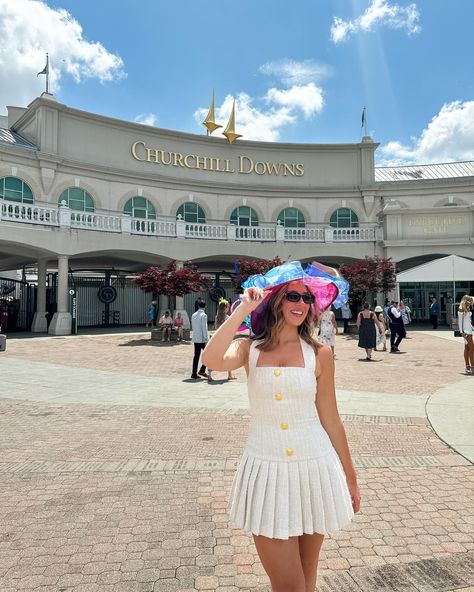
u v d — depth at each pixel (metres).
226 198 30.78
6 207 19.94
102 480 4.54
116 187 27.56
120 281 29.11
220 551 3.23
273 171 31.97
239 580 2.89
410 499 4.07
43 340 19.25
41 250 20.97
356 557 3.14
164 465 4.95
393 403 7.80
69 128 26.33
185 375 11.10
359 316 13.66
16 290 30.22
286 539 1.89
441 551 3.21
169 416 7.12
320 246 27.06
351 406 7.59
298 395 2.00
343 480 2.07
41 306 23.88
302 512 1.93
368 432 6.12
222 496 4.16
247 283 2.27
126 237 22.97
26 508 3.92
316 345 2.19
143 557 3.15
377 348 16.53
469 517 3.72
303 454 1.98
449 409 7.19
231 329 2.01
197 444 5.69
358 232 29.50
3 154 23.62
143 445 5.67
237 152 31.36
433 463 4.96
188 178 29.80
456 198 31.84
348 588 2.79
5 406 7.86
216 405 7.86
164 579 2.90
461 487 4.32
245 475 2.02
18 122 27.97
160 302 28.52
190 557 3.15
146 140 28.80
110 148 27.62
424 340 19.00
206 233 25.34
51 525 3.61
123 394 8.83
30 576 2.93
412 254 26.14
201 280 20.72
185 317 25.06
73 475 4.68
